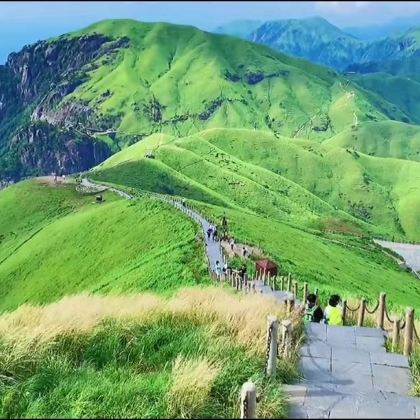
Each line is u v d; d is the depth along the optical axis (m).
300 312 18.39
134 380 11.73
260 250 60.75
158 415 10.23
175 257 54.84
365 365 14.02
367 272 79.75
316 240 93.81
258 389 10.90
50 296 76.81
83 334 14.41
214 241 64.62
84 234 91.50
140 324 15.30
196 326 15.43
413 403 11.41
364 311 19.98
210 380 10.91
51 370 12.37
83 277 76.81
